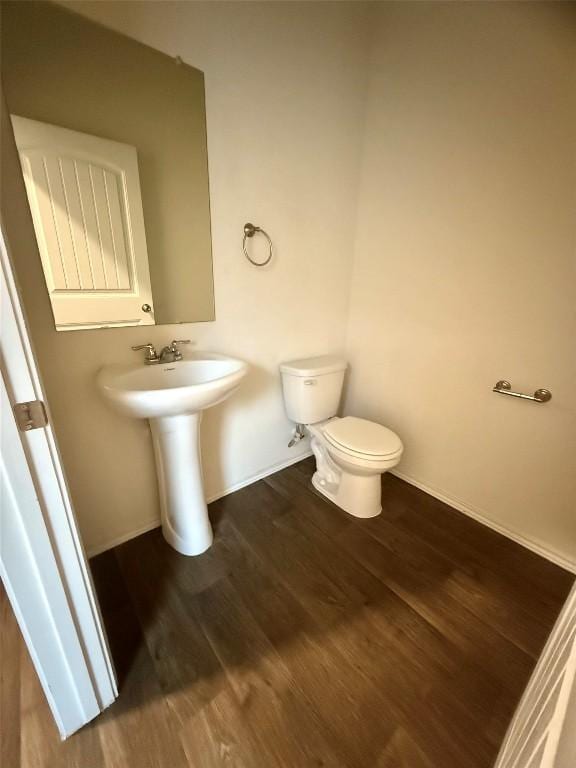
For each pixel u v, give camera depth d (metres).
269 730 0.86
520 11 1.13
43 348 1.09
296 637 1.08
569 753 0.31
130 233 1.19
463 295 1.49
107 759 0.80
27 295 1.03
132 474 1.42
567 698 0.40
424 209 1.54
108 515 1.39
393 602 1.21
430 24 1.35
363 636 1.09
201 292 1.40
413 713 0.90
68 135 1.02
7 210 0.95
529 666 1.02
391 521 1.62
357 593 1.24
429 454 1.79
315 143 1.53
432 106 1.42
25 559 0.66
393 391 1.88
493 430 1.51
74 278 1.11
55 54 0.95
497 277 1.37
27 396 0.59
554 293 1.23
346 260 1.88
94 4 0.96
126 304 1.23
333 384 1.80
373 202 1.74
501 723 0.88
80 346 1.16
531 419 1.38
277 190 1.49
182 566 1.34
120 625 1.11
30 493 0.63
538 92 1.15
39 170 0.99
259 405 1.78
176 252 1.30
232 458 1.76
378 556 1.41
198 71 1.17
